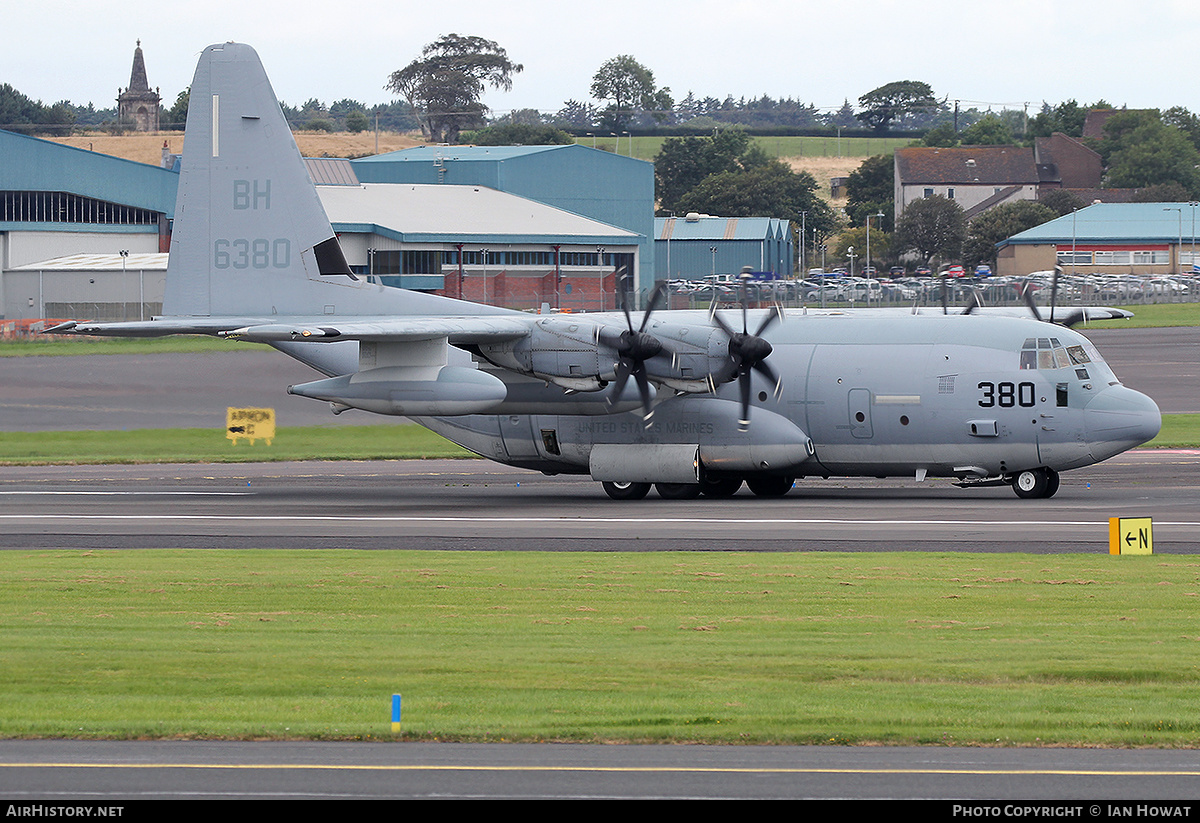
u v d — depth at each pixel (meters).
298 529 101.75
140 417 192.12
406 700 50.12
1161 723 46.44
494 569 81.19
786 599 70.75
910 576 77.12
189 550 91.00
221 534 99.31
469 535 97.19
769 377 115.88
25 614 68.06
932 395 116.31
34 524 105.94
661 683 52.81
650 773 40.34
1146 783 39.50
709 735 44.97
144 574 80.38
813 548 88.62
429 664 56.22
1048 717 47.34
